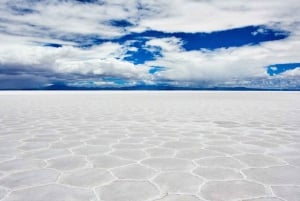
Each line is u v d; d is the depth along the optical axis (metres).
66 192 2.37
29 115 8.52
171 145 4.30
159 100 17.73
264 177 2.78
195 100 17.80
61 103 14.36
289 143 4.49
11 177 2.75
